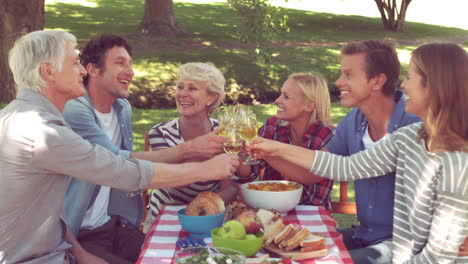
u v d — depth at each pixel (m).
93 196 2.75
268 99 10.48
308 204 2.87
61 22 16.41
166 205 2.65
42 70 2.08
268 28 10.84
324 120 2.97
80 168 2.04
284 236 2.02
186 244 2.06
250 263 1.84
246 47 14.29
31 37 2.09
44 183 2.02
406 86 2.06
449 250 1.89
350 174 2.47
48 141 1.96
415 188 2.09
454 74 1.92
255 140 2.57
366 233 2.59
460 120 1.92
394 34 19.41
